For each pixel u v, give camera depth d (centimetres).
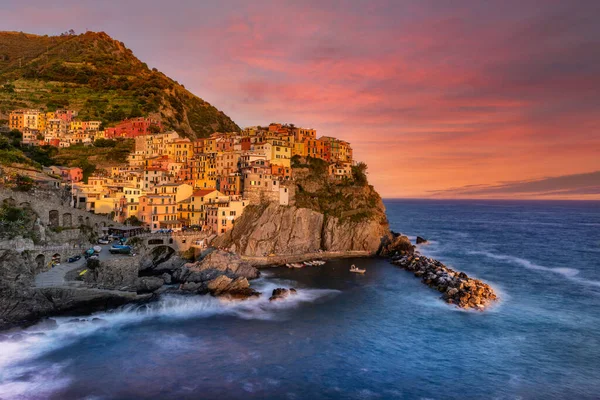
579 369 6600
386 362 6744
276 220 13838
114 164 17600
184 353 6888
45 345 6981
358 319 8512
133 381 5981
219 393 5747
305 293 10169
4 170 11931
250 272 11312
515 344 7450
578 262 14850
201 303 9062
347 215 16238
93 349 6919
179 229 13425
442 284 10544
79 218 11825
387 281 11394
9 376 6000
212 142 17850
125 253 10312
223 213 13562
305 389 5909
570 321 8550
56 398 5500
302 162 18150
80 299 8269
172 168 17000
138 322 8119
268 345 7262
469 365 6694
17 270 8162
